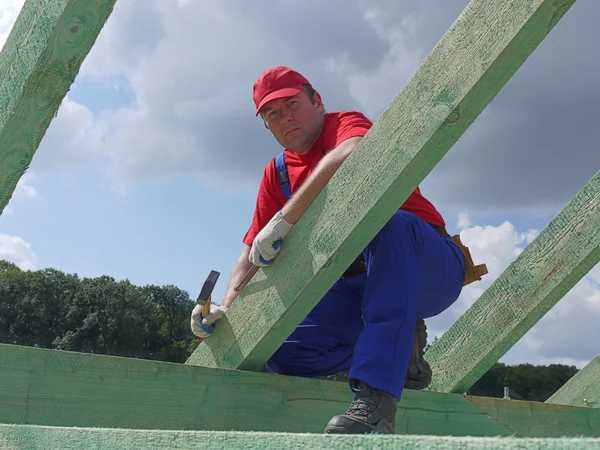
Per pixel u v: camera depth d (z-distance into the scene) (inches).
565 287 95.5
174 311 2132.1
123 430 42.3
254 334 74.4
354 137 71.9
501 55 52.6
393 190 60.4
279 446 33.8
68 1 52.7
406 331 64.0
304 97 87.4
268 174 94.6
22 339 1782.7
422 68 58.6
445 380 106.0
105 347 1860.2
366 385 60.4
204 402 73.3
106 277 1971.0
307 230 68.2
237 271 92.1
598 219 91.7
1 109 59.2
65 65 56.9
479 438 25.5
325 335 87.8
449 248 78.7
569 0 49.6
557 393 127.4
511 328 99.4
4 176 62.7
